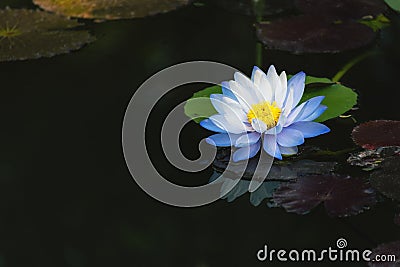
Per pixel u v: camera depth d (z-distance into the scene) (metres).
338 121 1.40
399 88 1.49
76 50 1.59
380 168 1.32
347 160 1.34
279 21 1.60
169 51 1.60
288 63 1.54
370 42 1.56
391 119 1.42
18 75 1.55
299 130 1.36
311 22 1.59
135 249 1.39
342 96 1.41
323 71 1.52
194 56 1.59
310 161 1.34
